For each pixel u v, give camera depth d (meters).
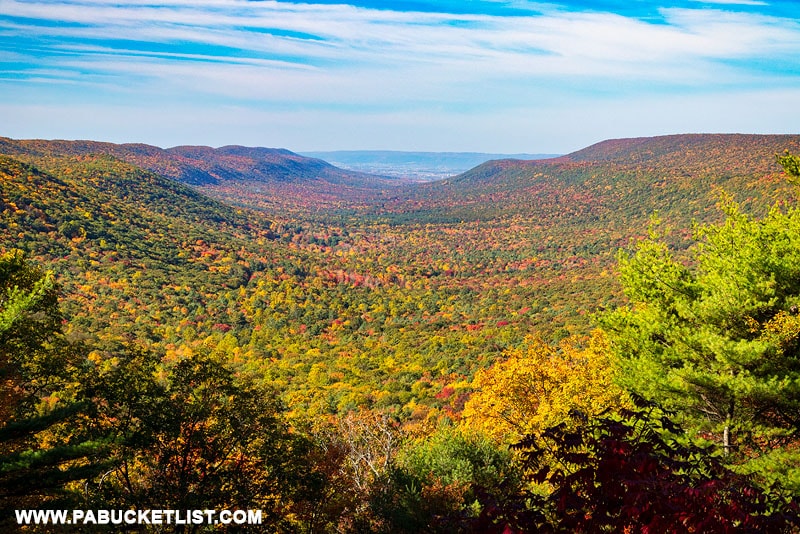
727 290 9.81
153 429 10.96
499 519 3.75
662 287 11.39
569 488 3.69
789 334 8.98
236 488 11.73
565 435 4.18
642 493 3.37
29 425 7.99
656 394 10.48
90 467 8.31
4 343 10.33
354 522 11.57
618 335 11.91
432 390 57.09
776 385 8.82
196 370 12.10
